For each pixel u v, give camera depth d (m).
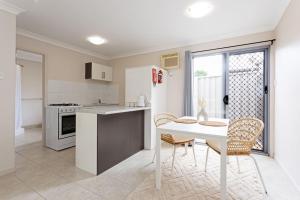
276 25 2.63
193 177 2.08
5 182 1.94
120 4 2.14
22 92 5.01
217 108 3.34
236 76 3.18
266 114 2.87
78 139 2.35
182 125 2.00
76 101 3.93
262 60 2.97
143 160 2.65
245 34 2.96
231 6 2.19
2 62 2.10
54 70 3.49
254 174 2.15
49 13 2.38
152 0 2.05
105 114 2.16
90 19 2.56
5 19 2.12
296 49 1.84
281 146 2.37
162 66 3.78
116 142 2.50
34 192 1.75
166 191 1.78
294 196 1.68
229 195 1.71
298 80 1.79
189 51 3.42
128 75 3.40
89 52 4.20
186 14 2.40
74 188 1.83
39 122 5.38
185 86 3.47
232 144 1.76
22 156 2.79
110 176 2.11
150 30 2.97
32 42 3.12
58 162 2.54
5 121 2.13
